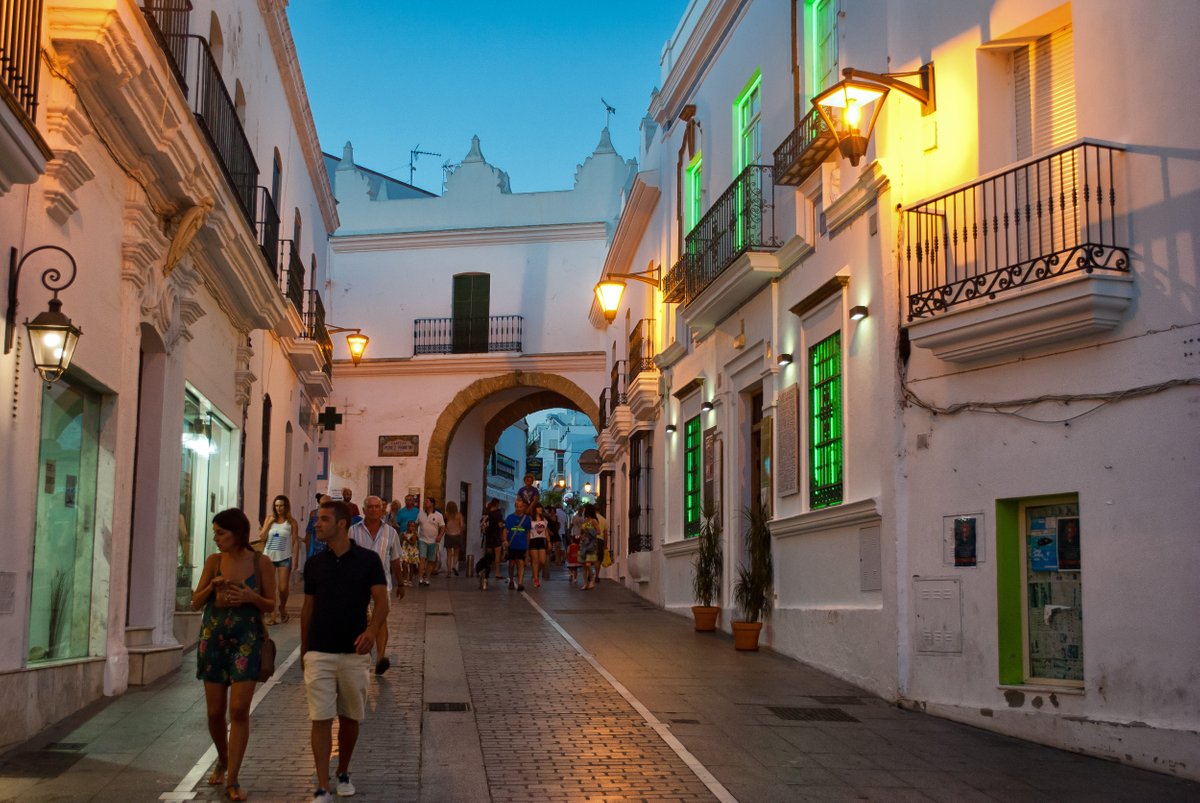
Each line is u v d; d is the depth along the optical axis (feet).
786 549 45.37
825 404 41.96
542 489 222.28
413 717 30.63
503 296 108.88
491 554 76.54
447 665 39.52
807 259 43.96
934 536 33.78
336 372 108.68
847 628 38.37
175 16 38.19
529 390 114.62
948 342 32.48
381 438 107.65
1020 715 30.12
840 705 34.27
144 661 34.65
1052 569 30.99
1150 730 26.78
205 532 47.83
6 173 21.99
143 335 37.24
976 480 32.50
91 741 26.73
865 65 38.93
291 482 76.43
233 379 52.60
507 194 110.32
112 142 31.30
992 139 33.37
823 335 41.91
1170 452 27.32
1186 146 27.58
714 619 52.90
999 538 31.73
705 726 30.50
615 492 93.91
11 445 25.43
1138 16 28.91
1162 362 27.68
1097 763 27.35
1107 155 29.35
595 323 104.22
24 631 26.58
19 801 21.61
